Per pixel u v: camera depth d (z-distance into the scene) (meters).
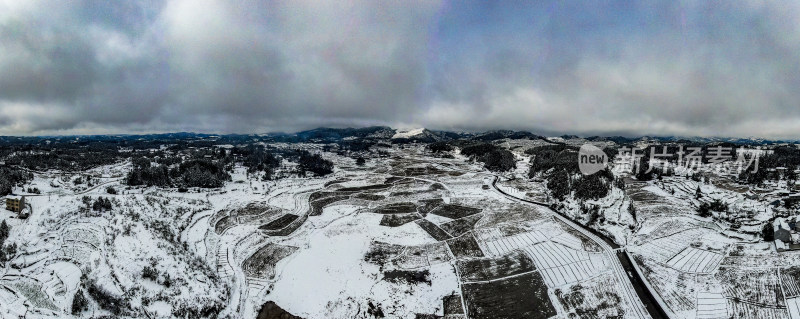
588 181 108.69
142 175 123.06
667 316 52.91
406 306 56.69
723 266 65.88
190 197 113.06
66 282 51.16
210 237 82.50
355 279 64.94
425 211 108.31
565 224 93.38
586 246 78.12
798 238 72.19
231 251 76.00
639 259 70.69
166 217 83.50
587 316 53.50
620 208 97.25
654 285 61.12
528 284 62.44
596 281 63.19
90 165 152.00
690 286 60.25
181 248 69.69
